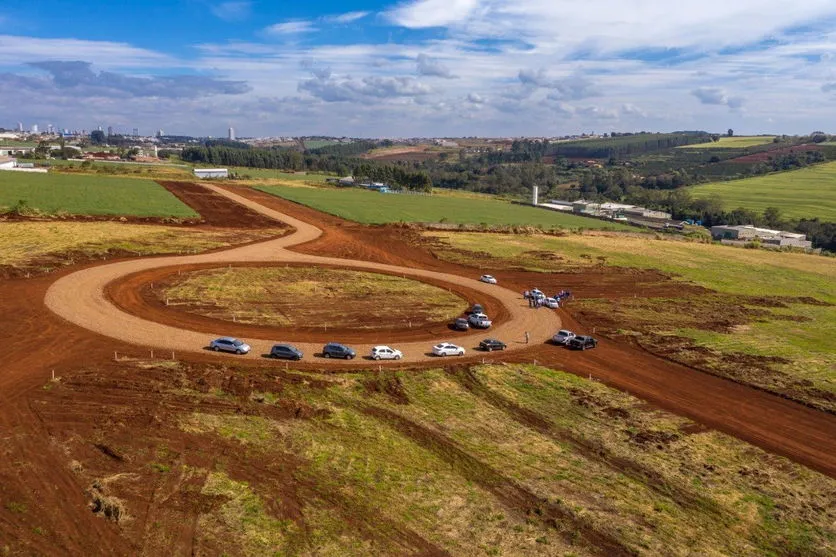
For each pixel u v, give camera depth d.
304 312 67.56
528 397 48.28
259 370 48.81
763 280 108.38
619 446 40.88
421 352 57.41
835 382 55.94
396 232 127.31
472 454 38.22
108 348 51.41
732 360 60.66
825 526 33.16
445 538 29.47
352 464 35.66
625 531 31.30
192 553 26.69
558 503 33.31
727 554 30.11
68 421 37.91
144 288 71.25
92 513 29.08
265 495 31.72
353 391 46.38
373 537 29.03
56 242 89.44
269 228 120.44
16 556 25.66
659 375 55.81
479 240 126.62
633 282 98.69
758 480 37.72
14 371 45.03
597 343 64.62
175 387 44.09
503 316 73.62
